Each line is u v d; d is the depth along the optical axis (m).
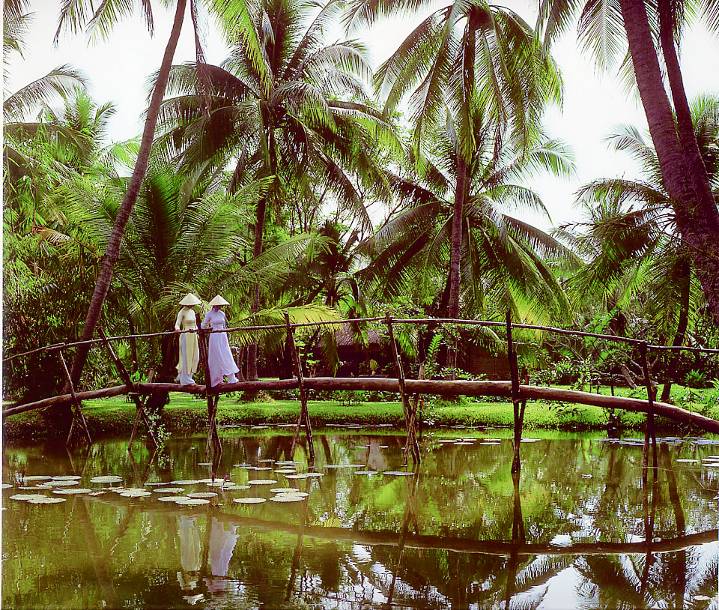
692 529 5.51
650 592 3.97
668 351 15.39
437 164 21.03
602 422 14.36
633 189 17.41
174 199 14.21
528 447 10.96
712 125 16.39
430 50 15.75
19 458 9.62
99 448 10.80
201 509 6.13
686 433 13.16
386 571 4.34
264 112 18.28
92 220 13.88
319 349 26.55
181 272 14.74
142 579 4.16
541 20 12.54
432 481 7.68
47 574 4.23
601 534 5.34
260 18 17.88
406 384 9.26
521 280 19.75
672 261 15.71
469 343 24.45
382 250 21.81
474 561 4.58
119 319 15.41
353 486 7.35
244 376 22.92
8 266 13.05
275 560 4.56
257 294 17.98
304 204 25.48
